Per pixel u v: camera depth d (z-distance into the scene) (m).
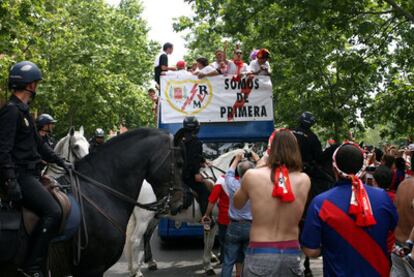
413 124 16.73
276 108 25.22
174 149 6.38
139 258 9.59
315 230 4.38
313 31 15.67
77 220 5.48
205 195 10.33
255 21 14.83
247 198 4.82
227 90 12.37
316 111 21.83
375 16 15.55
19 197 4.85
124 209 6.14
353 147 4.48
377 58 16.89
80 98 31.86
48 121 9.51
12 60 17.80
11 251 5.03
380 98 17.41
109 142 6.28
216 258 11.69
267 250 4.60
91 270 5.88
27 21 15.80
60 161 5.79
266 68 12.62
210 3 14.95
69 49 30.36
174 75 12.33
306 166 9.55
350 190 4.41
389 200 4.42
